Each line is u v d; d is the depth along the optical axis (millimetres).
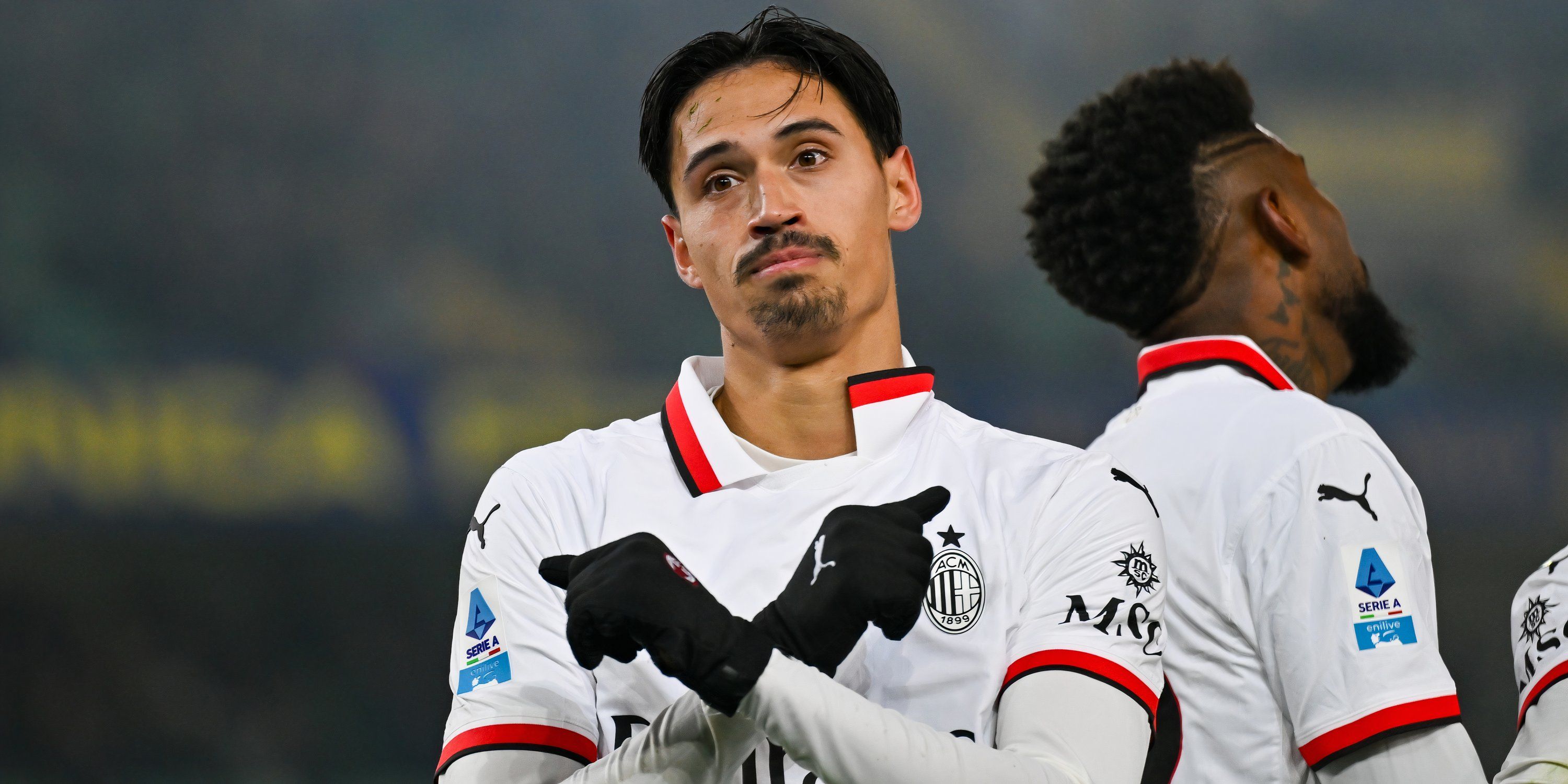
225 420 34406
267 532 33062
